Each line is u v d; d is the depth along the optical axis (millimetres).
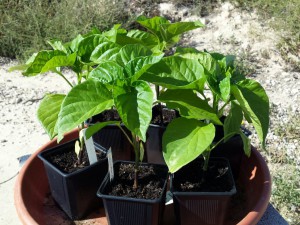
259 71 1243
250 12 1452
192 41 1394
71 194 461
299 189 801
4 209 746
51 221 471
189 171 464
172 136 403
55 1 1452
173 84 411
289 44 1301
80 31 1323
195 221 439
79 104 377
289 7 1384
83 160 487
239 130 446
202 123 413
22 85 1203
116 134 562
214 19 1472
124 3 1510
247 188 500
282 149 914
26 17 1412
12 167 859
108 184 441
